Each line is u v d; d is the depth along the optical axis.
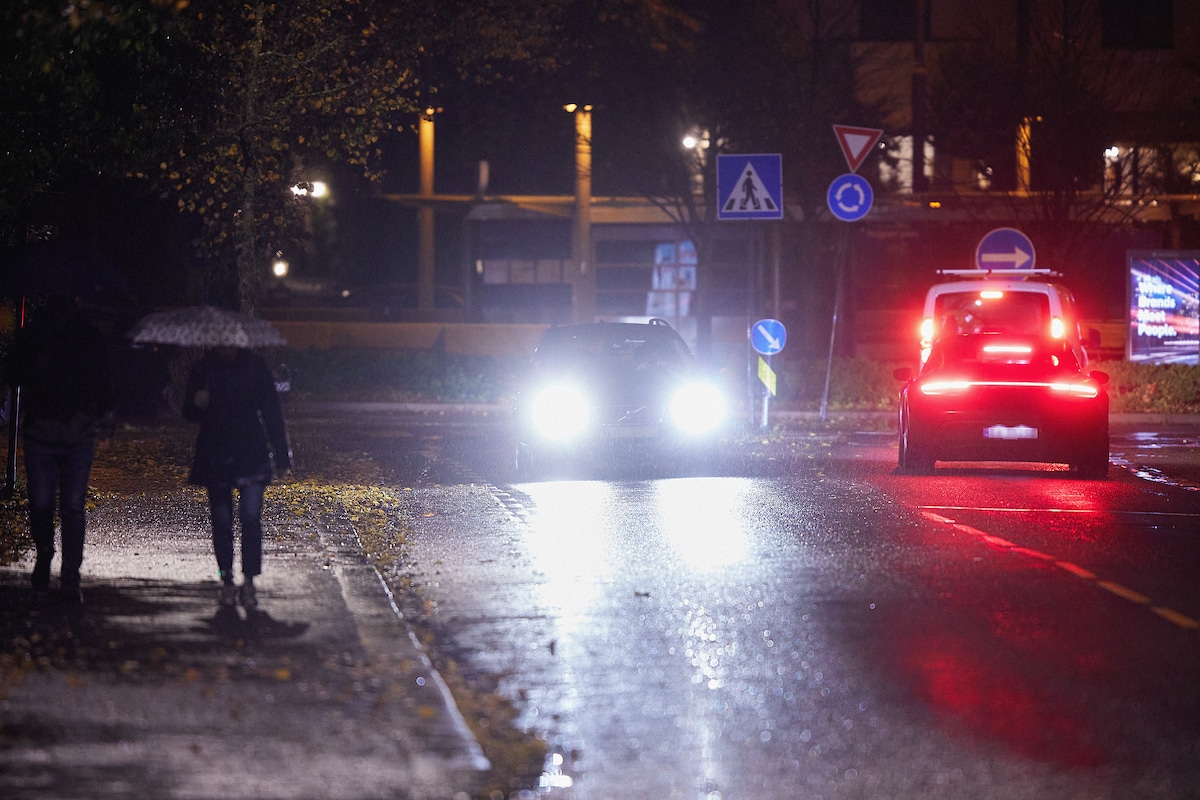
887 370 103.75
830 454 71.00
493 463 67.06
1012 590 34.78
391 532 44.41
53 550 34.19
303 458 65.25
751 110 111.31
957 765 21.59
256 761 21.39
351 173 74.75
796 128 111.50
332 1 66.94
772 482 58.50
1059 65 108.62
